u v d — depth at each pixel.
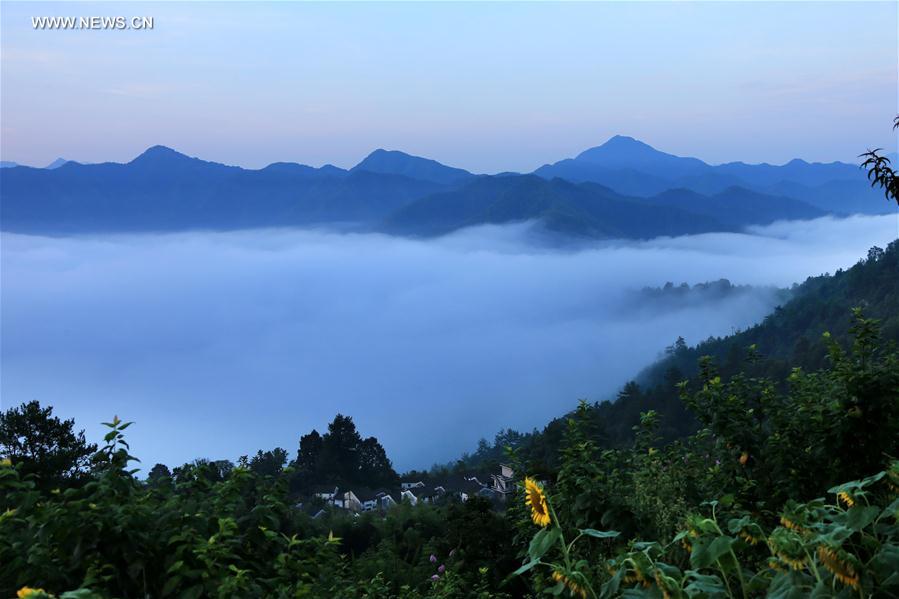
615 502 4.73
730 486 5.39
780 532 2.13
